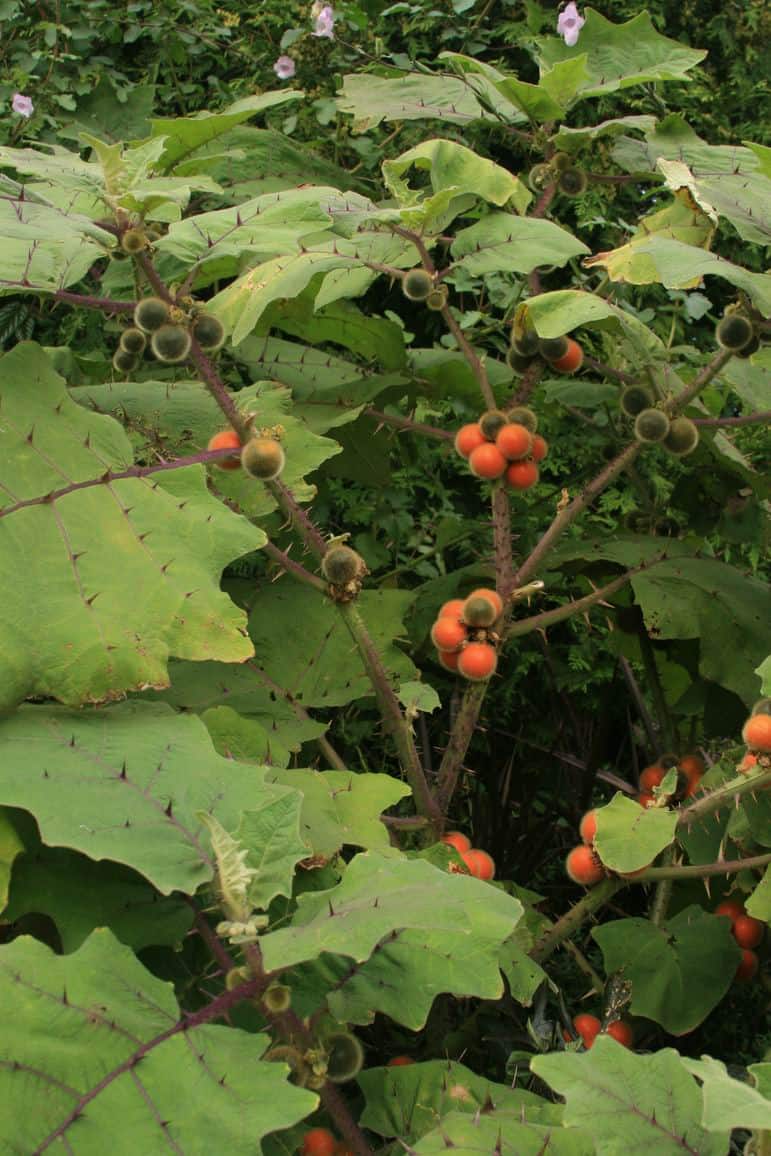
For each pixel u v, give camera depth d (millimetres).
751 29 4605
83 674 1725
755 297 2018
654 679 3135
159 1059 1295
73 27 3912
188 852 1502
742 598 2754
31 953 1354
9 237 1717
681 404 2365
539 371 2473
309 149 3572
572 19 2852
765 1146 1260
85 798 1542
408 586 4027
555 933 2273
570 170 2645
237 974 1430
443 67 4113
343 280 2451
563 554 2883
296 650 2570
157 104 4086
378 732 3645
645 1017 2420
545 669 3676
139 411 2492
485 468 2355
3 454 1799
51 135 3471
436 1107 1646
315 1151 1616
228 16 4094
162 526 1852
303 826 1932
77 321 3408
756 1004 2783
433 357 3137
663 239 2146
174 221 2006
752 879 2371
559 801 3521
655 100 3953
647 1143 1236
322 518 3715
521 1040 2359
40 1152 1198
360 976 1526
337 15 3658
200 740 1733
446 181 2391
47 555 1757
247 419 1962
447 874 1544
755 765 2020
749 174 2596
